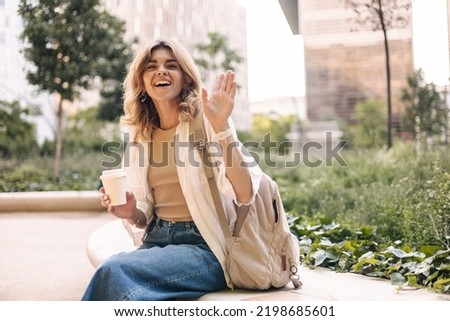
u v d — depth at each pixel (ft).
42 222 19.45
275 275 7.88
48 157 32.04
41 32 27.09
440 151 16.56
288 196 17.92
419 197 13.26
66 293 10.62
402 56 31.14
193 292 7.73
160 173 8.21
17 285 11.27
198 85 8.36
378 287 8.46
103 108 33.45
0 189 25.34
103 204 8.17
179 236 8.07
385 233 12.17
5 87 31.96
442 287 8.10
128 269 7.14
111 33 29.73
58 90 28.89
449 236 10.12
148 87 8.17
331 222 13.01
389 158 20.26
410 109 22.27
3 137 32.04
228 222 8.05
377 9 20.26
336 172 21.18
